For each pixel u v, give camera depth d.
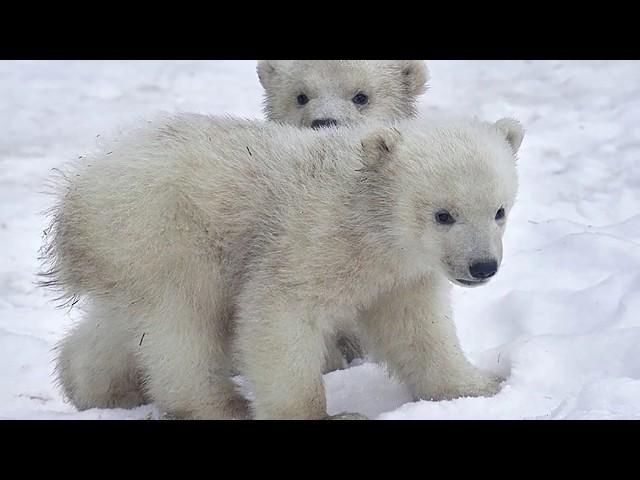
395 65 16.03
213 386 10.97
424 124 10.70
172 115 11.61
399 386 11.59
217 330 11.02
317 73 15.67
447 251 9.88
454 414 10.06
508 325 12.82
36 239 17.84
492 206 9.89
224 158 10.88
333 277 10.23
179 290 10.74
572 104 23.59
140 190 10.66
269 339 10.18
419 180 10.03
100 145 11.37
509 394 10.37
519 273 14.20
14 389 12.73
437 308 11.05
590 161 19.66
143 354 10.91
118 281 10.79
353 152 10.71
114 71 28.39
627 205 17.59
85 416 11.07
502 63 27.92
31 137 23.11
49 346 13.70
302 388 10.25
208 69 28.48
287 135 11.17
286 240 10.25
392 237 10.26
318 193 10.39
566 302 12.84
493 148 10.23
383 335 11.24
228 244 10.77
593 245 14.51
